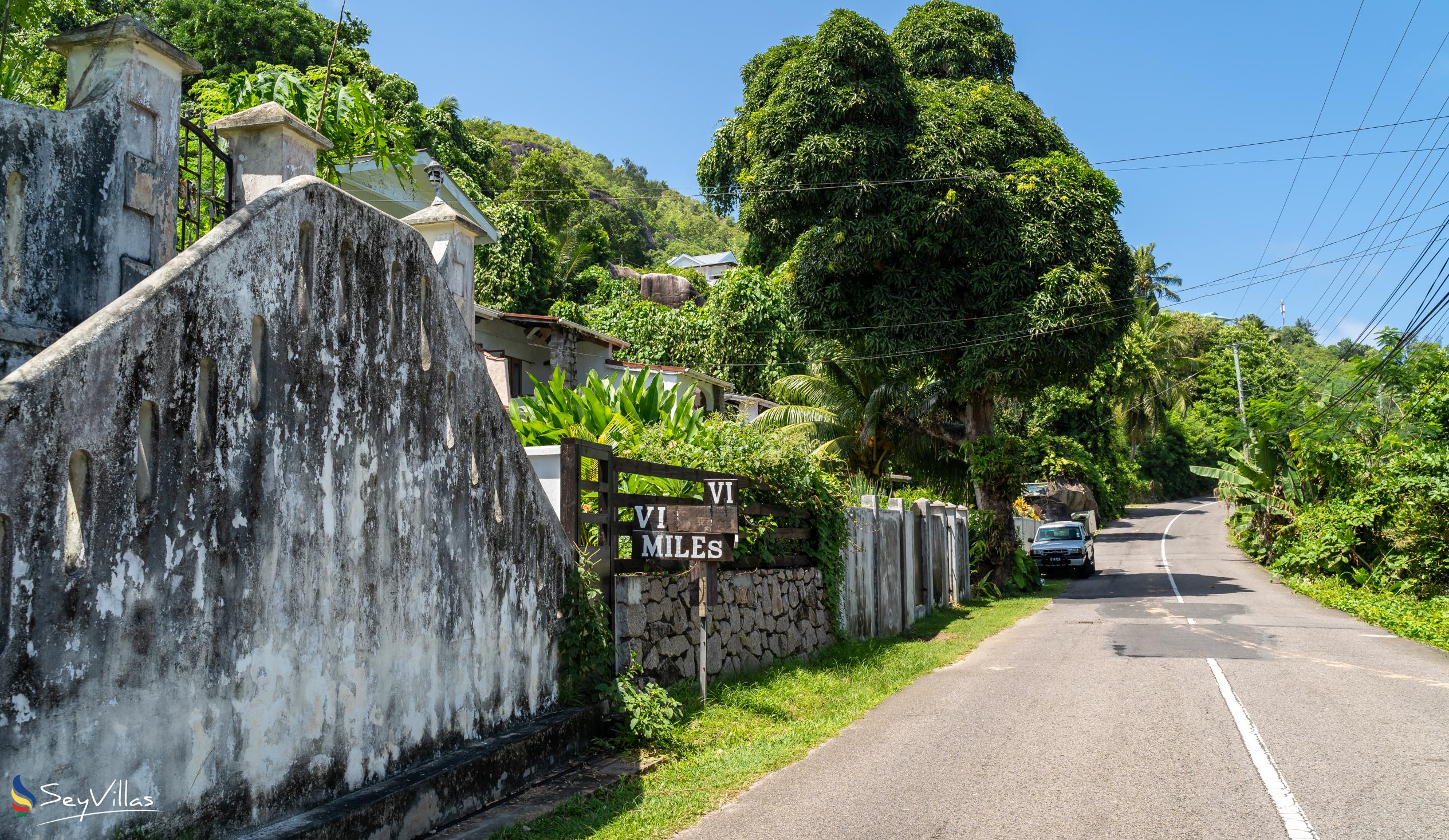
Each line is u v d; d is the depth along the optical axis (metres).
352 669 4.95
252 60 32.56
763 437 11.40
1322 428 25.31
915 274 23.00
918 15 27.97
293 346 4.67
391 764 5.22
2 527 3.24
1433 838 4.90
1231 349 68.62
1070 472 46.44
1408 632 13.59
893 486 26.84
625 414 11.06
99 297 4.64
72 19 6.68
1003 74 28.17
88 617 3.51
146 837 3.71
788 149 22.73
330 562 4.85
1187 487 69.75
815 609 12.05
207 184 6.25
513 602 6.62
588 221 60.38
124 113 4.83
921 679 10.91
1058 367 22.80
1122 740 7.26
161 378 3.89
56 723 3.38
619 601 7.91
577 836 5.16
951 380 24.20
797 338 26.88
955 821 5.38
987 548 23.69
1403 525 18.83
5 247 4.21
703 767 6.65
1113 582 25.92
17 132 4.29
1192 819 5.27
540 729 6.45
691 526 8.12
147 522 3.79
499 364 16.06
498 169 64.56
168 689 3.85
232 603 4.20
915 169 22.08
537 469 7.97
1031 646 13.41
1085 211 22.42
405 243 5.68
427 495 5.73
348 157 9.43
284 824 4.34
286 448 4.57
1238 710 8.28
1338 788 5.84
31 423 3.33
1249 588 22.25
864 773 6.54
